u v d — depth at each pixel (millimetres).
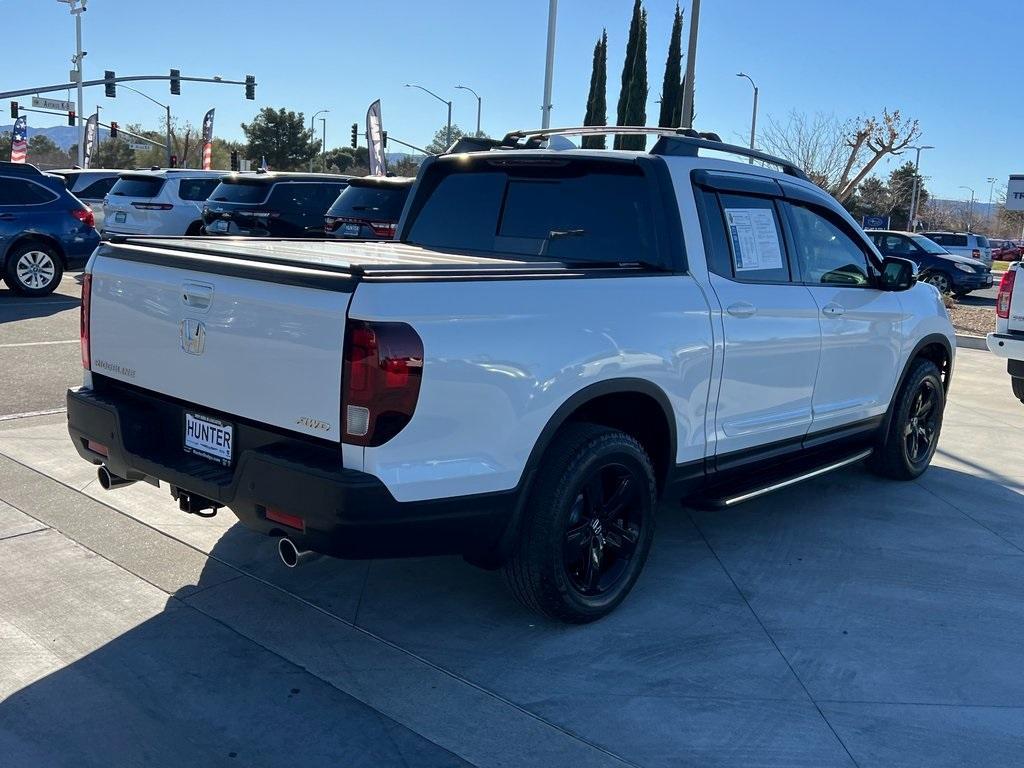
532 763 2926
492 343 3270
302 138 73250
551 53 18094
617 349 3693
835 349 5051
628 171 4359
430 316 3109
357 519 3049
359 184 12758
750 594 4266
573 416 3844
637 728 3143
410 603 3982
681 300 4059
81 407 3902
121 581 4047
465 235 4887
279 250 3934
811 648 3762
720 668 3568
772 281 4691
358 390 3004
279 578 4148
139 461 3646
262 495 3209
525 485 3453
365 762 2893
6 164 12727
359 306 2988
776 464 5000
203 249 3711
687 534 5031
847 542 5000
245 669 3395
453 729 3088
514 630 3787
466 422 3227
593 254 4398
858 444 5754
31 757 2842
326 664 3455
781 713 3275
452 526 3291
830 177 30859
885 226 46938
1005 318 8695
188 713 3105
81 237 13297
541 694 3320
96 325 3963
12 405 6848
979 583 4508
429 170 5109
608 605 3883
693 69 17984
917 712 3324
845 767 2984
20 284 12828
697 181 4355
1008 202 19469
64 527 4594
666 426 4047
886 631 3949
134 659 3422
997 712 3350
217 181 17953
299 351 3127
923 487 6102
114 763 2834
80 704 3123
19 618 3678
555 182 4605
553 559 3592
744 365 4398
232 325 3328
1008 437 7602
